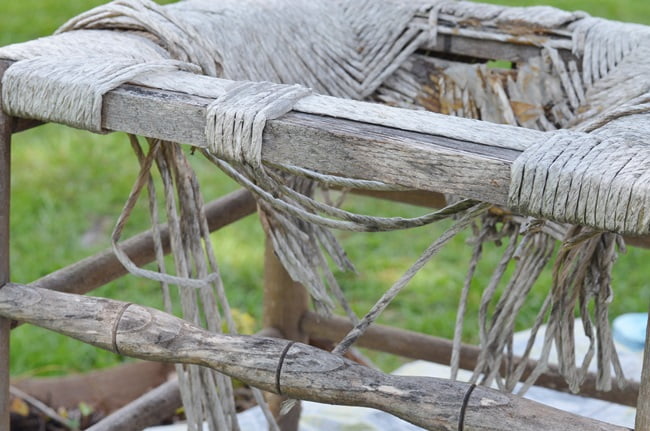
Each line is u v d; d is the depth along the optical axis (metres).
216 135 0.97
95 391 1.78
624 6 3.91
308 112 0.98
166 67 1.04
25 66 1.04
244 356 1.02
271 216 1.14
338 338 1.56
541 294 2.31
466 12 1.28
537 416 0.96
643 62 1.20
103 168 2.89
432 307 2.31
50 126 3.20
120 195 2.74
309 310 1.59
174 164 1.13
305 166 0.96
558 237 1.14
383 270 2.46
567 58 1.24
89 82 1.01
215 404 1.17
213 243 2.56
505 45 1.26
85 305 1.07
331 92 1.25
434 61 1.29
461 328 1.18
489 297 1.17
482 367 1.18
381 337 1.51
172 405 1.36
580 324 2.00
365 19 1.31
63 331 1.07
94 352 2.12
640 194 0.87
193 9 1.20
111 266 1.25
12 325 1.13
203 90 1.01
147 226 2.60
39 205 2.67
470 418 0.97
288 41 1.23
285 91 0.99
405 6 1.31
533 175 0.89
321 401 1.01
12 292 1.08
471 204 0.97
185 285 1.10
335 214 1.01
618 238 1.13
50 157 2.96
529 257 1.16
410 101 1.27
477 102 1.26
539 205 0.90
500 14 1.27
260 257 2.51
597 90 1.21
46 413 1.71
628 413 1.77
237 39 1.18
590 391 1.41
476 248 1.19
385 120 0.96
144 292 2.34
